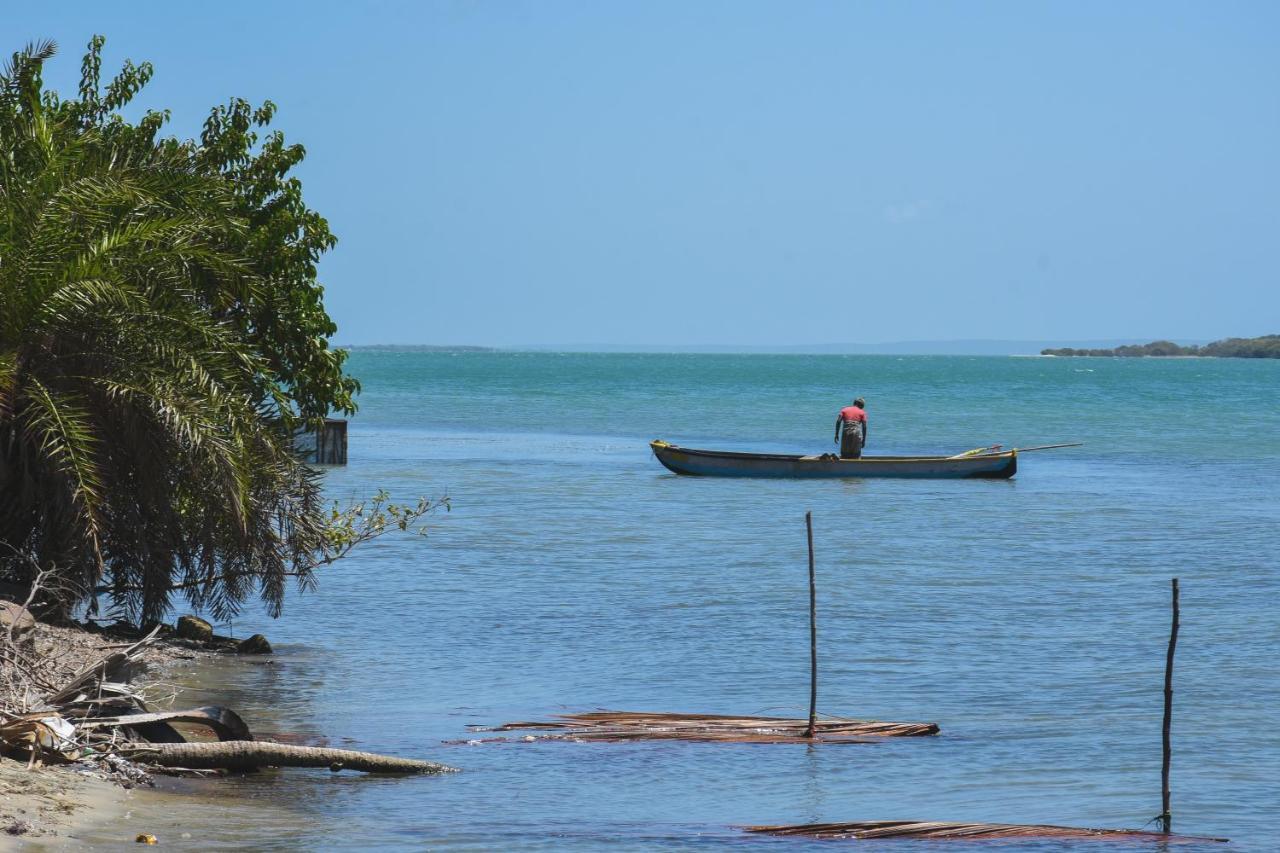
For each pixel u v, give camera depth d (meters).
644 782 21.73
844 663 30.88
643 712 26.33
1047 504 63.84
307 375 37.16
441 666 30.36
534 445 101.56
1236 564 45.47
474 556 46.44
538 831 18.95
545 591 39.84
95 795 19.17
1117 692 28.19
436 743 23.95
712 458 76.38
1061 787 21.75
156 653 29.75
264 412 33.28
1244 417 144.75
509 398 184.00
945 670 30.23
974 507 62.47
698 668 30.42
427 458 88.06
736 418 138.88
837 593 39.75
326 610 36.84
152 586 31.23
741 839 18.81
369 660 30.86
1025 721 25.91
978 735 24.88
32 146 31.02
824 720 25.53
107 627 31.45
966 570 44.16
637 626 34.88
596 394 198.50
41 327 28.89
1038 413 152.38
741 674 29.88
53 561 29.14
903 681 29.23
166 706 25.78
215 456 28.80
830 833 19.08
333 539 34.78
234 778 21.33
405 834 18.58
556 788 21.33
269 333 36.59
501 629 34.47
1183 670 30.14
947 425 130.12
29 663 22.92
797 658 31.39
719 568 44.34
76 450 27.91
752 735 24.61
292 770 21.92
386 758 22.06
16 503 29.89
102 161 31.41
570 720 25.50
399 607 37.38
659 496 66.25
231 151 36.94
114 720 21.45
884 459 76.00
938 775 22.41
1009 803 20.98
